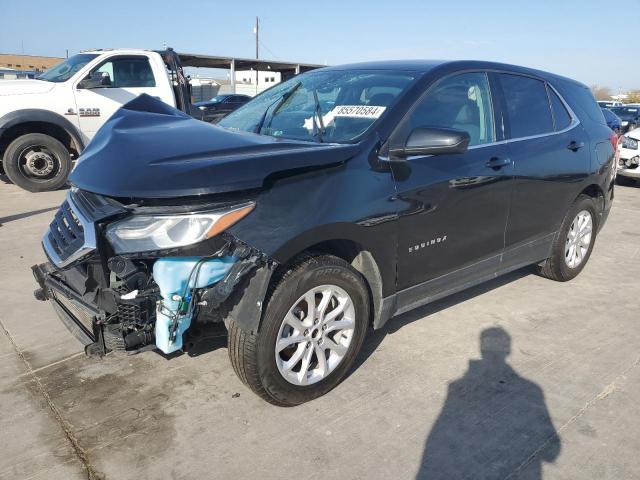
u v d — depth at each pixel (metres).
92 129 8.48
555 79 4.51
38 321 3.81
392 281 3.12
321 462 2.47
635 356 3.50
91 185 2.57
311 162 2.65
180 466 2.43
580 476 2.42
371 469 2.44
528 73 4.20
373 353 3.46
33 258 5.13
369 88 3.42
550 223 4.33
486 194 3.55
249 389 2.98
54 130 8.54
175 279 2.40
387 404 2.92
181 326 2.48
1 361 3.28
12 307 4.03
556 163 4.15
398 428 2.72
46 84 8.14
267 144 2.80
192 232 2.35
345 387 3.07
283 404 2.84
